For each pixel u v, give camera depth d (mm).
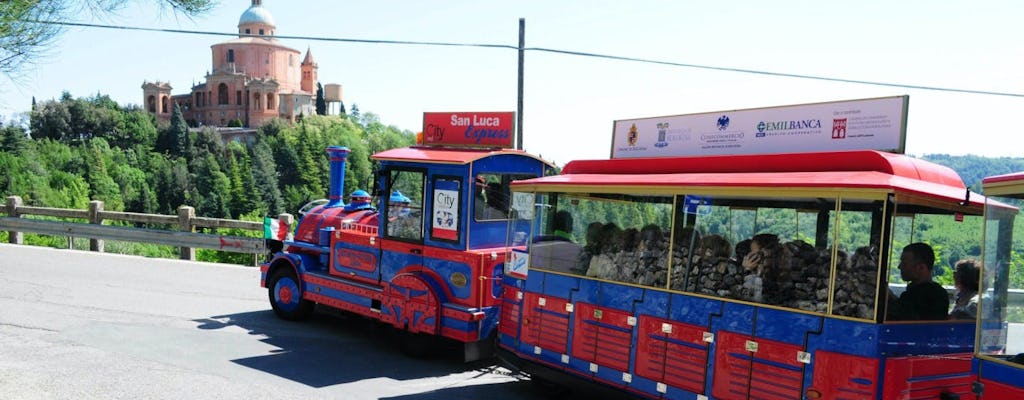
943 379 4762
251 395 6332
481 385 7168
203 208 99812
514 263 7062
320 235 9695
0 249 15594
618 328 5902
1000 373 4055
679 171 5965
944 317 4871
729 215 5332
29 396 5887
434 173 8016
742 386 5031
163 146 124625
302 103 149625
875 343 4430
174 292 11328
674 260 5594
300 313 9609
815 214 4922
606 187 6113
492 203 7977
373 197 8711
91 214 15789
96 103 129375
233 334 8750
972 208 4961
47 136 113625
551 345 6508
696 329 5344
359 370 7461
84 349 7609
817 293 4773
